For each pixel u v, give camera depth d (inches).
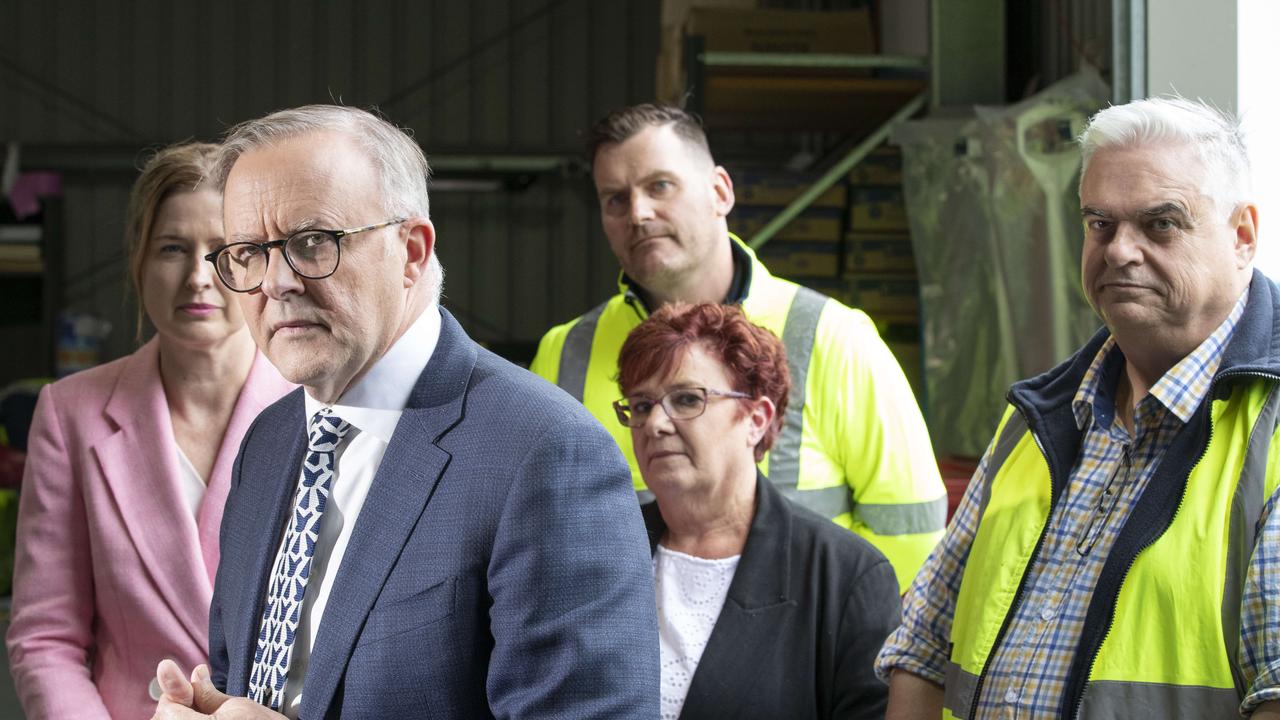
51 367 339.9
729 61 173.8
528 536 48.3
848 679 67.6
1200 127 55.6
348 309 49.3
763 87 179.2
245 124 51.1
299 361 49.6
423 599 49.2
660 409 69.7
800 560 69.5
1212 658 52.4
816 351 85.3
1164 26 98.7
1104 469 59.6
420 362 52.7
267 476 58.4
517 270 356.2
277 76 355.9
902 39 217.3
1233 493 53.4
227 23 354.6
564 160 347.3
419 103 356.8
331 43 355.9
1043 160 141.2
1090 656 55.1
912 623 67.4
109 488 74.7
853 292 175.0
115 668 74.4
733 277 90.4
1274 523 51.5
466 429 51.0
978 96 170.4
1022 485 62.5
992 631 60.2
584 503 49.4
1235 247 56.2
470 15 357.1
